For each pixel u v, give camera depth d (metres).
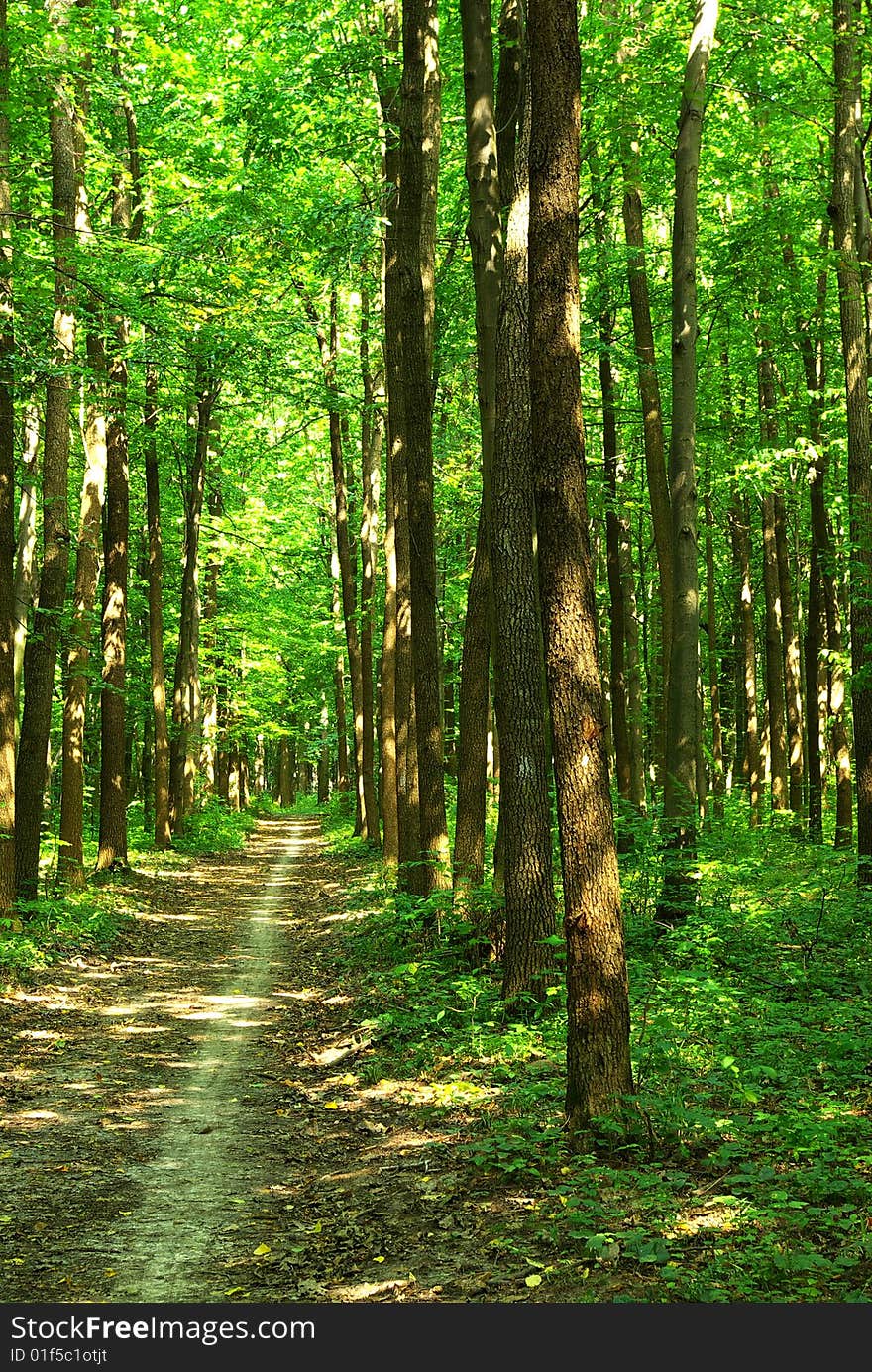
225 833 33.19
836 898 12.52
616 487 19.12
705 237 17.58
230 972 14.21
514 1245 4.99
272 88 14.25
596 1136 5.97
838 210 13.80
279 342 16.75
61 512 15.53
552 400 6.20
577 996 6.20
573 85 6.29
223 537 34.69
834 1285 4.31
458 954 11.23
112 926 15.91
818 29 14.55
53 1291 4.91
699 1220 4.93
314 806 58.62
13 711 13.89
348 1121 7.61
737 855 16.72
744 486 18.41
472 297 16.72
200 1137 7.41
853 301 13.58
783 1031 8.08
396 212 14.34
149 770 34.41
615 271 16.41
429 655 13.17
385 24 15.41
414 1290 4.71
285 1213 5.95
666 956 10.38
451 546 28.03
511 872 9.43
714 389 18.20
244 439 31.36
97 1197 6.21
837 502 21.67
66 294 14.29
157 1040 10.38
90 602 18.62
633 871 12.60
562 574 6.17
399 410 16.38
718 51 14.29
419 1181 6.12
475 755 12.21
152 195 20.25
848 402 13.56
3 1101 8.16
